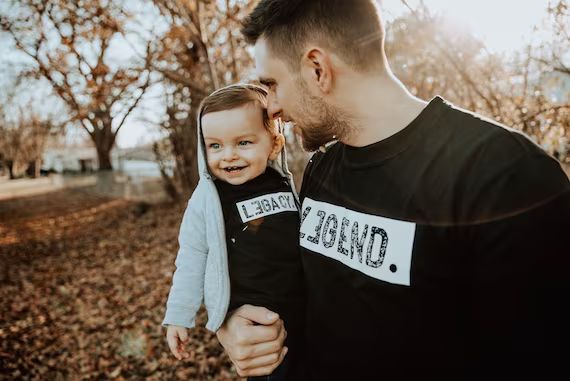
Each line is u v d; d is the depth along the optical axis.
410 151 1.19
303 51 1.28
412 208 1.14
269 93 1.46
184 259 1.77
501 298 0.94
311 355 1.50
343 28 1.22
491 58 3.78
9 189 36.09
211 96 1.76
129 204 18.86
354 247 1.29
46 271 9.60
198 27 6.59
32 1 6.56
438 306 1.09
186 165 14.46
